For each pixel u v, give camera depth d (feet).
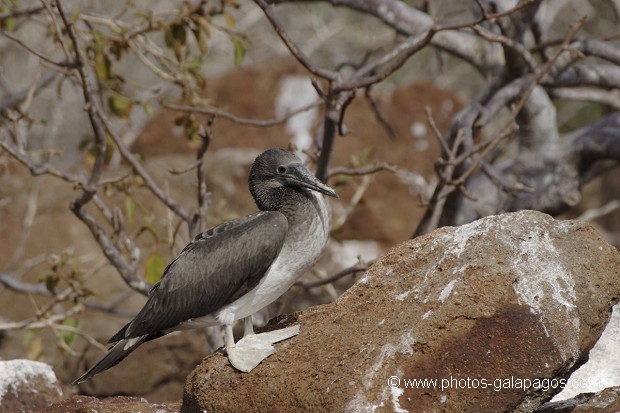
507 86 46.98
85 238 56.54
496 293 24.79
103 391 50.01
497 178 44.06
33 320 45.24
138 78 75.10
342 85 38.19
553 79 48.26
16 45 71.72
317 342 26.63
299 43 79.30
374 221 60.70
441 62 52.75
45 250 56.34
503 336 24.36
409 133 67.00
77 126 73.15
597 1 75.82
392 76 81.87
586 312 24.85
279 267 30.12
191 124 46.14
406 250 27.76
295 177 31.07
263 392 25.75
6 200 54.44
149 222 44.16
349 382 24.27
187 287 29.91
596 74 49.42
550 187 51.34
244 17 77.05
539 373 24.11
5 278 48.98
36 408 32.78
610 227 73.26
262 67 71.05
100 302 52.75
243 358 26.55
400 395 24.00
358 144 66.28
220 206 48.57
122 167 63.46
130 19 73.10
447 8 68.64
